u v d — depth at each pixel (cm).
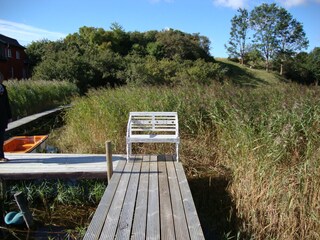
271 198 485
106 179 602
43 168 587
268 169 520
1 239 467
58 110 1627
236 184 568
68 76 3094
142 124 670
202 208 564
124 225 384
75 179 602
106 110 902
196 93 943
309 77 6272
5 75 3516
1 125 612
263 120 654
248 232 473
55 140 1012
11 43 3641
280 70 6762
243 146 614
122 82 3491
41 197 571
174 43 5366
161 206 436
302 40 6925
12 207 557
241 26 7444
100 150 812
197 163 743
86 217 527
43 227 497
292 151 553
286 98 830
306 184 457
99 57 3575
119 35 5178
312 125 579
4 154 685
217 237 479
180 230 373
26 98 1570
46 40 4241
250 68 6550
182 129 837
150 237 358
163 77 3328
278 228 461
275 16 6838
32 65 4025
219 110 837
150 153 796
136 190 491
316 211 447
